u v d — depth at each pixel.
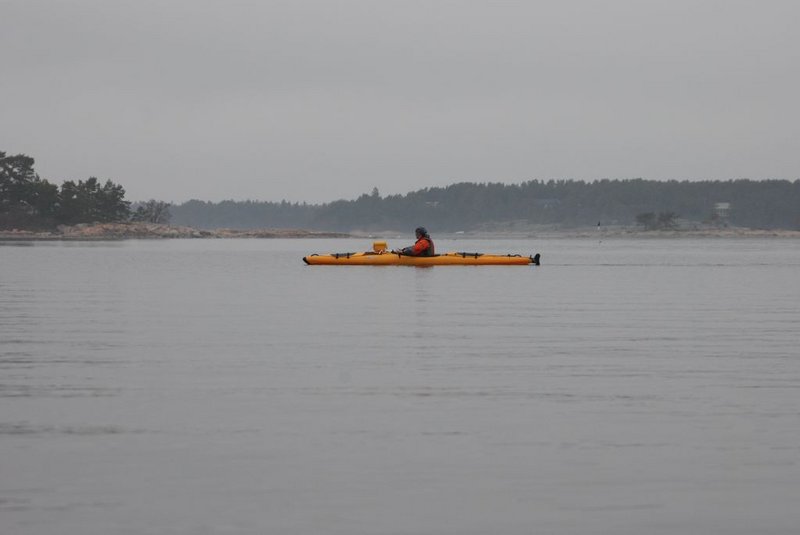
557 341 44.16
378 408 28.20
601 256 197.38
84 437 24.58
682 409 28.25
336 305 64.00
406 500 19.98
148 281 93.50
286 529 18.42
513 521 18.91
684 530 18.52
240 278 98.38
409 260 123.25
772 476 21.56
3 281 93.88
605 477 21.50
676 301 70.00
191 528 18.44
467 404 28.84
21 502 19.69
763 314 59.12
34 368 35.34
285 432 25.19
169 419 26.64
